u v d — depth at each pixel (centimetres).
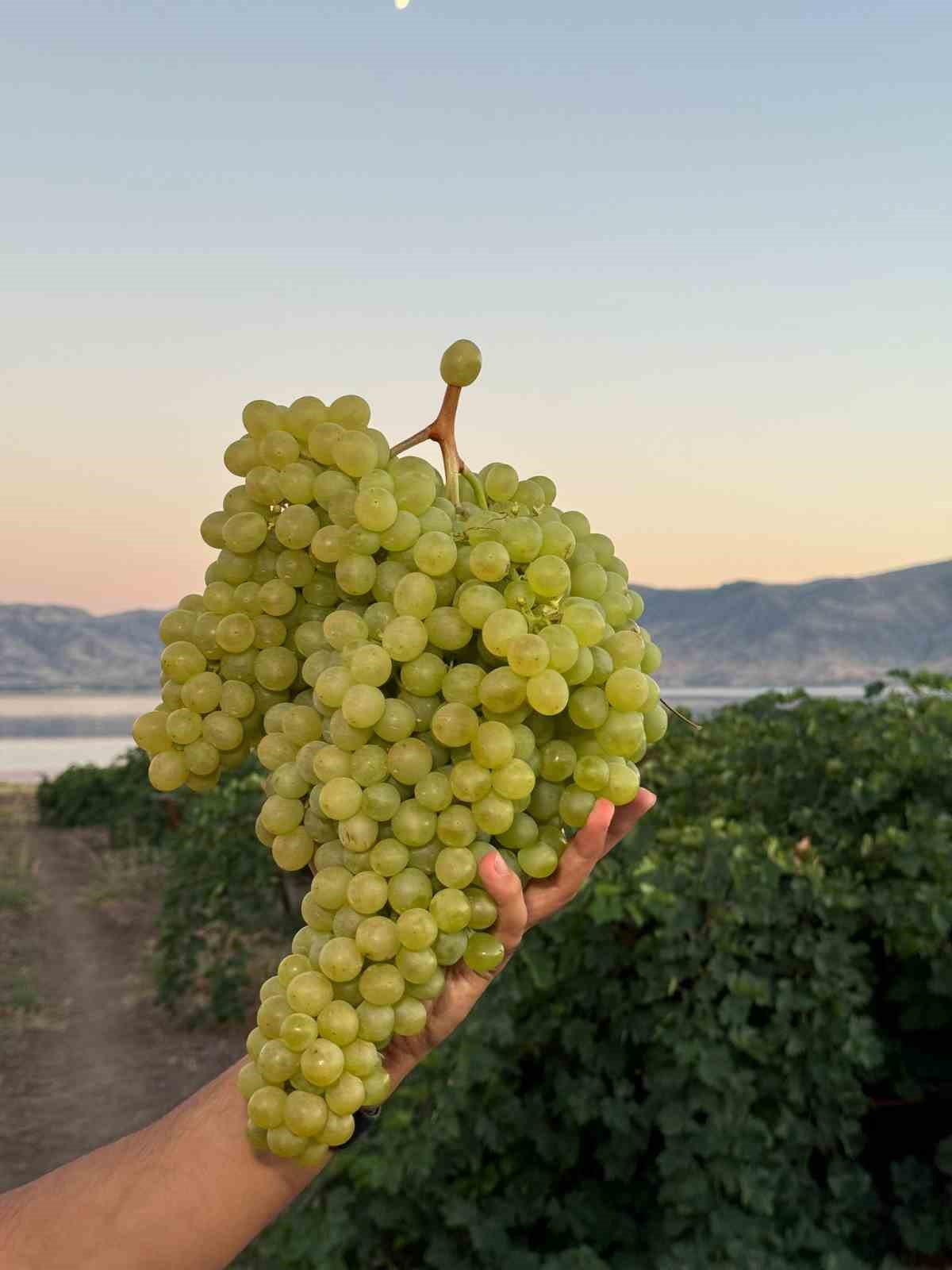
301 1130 116
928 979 457
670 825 571
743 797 579
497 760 120
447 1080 416
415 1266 436
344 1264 391
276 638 138
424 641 125
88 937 1087
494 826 121
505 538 127
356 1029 119
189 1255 126
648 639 136
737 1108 402
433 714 126
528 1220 436
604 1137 455
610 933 443
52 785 1964
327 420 136
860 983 423
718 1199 397
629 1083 434
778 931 437
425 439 139
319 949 123
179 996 848
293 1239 384
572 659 121
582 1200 442
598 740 128
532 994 447
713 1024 413
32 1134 641
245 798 880
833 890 441
